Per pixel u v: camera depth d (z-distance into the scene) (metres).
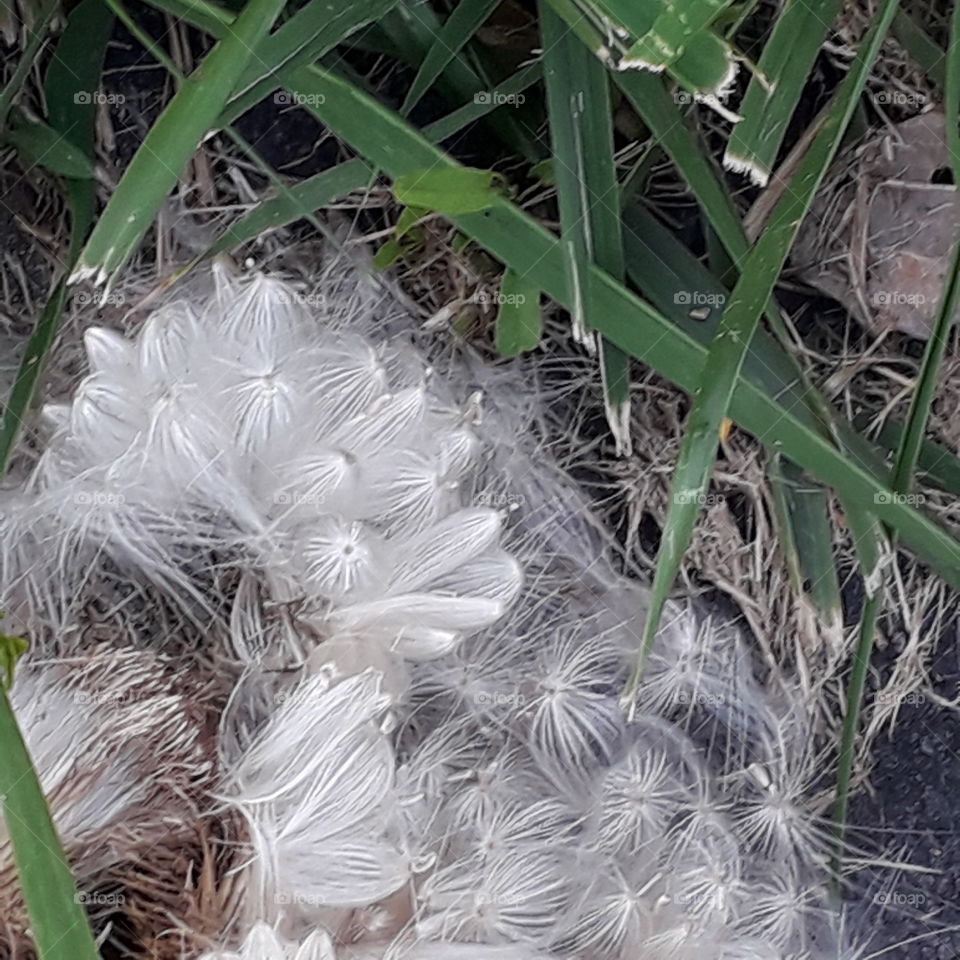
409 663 0.15
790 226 0.14
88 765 0.14
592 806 0.15
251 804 0.13
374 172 0.16
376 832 0.14
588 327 0.15
